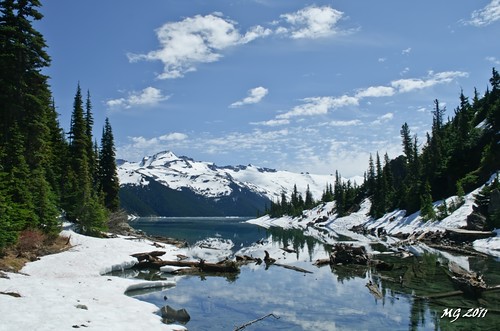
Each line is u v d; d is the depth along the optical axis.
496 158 55.28
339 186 125.75
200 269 27.06
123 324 12.56
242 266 30.19
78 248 30.09
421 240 44.84
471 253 33.31
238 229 105.56
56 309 13.11
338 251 31.31
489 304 16.72
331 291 20.30
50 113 49.84
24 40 33.47
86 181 46.72
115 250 31.66
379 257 32.97
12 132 29.75
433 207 62.03
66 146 52.62
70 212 42.44
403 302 17.38
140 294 19.25
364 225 86.94
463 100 93.69
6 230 23.34
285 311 16.27
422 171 75.06
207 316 15.46
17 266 20.88
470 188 57.75
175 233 83.62
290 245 49.41
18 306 12.88
